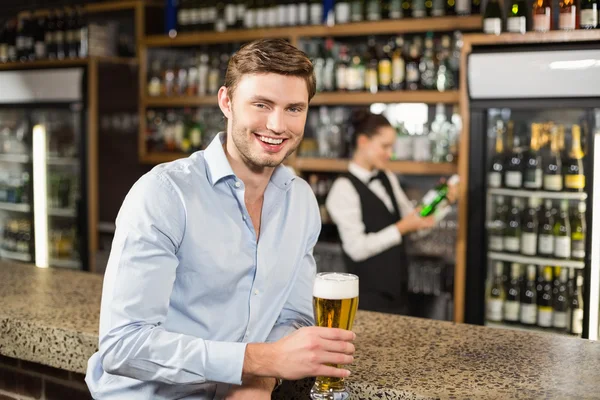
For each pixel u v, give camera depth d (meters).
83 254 4.77
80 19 4.95
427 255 3.82
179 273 1.31
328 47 4.11
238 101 1.25
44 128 4.98
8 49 5.30
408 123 4.09
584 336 3.16
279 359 1.18
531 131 3.35
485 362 1.41
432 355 1.46
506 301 3.43
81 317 1.70
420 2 3.81
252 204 1.39
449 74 3.80
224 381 1.20
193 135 4.70
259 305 1.37
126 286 1.21
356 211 3.33
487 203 3.31
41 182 5.00
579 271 3.28
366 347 1.52
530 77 3.06
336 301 1.20
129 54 5.05
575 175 3.21
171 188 1.27
